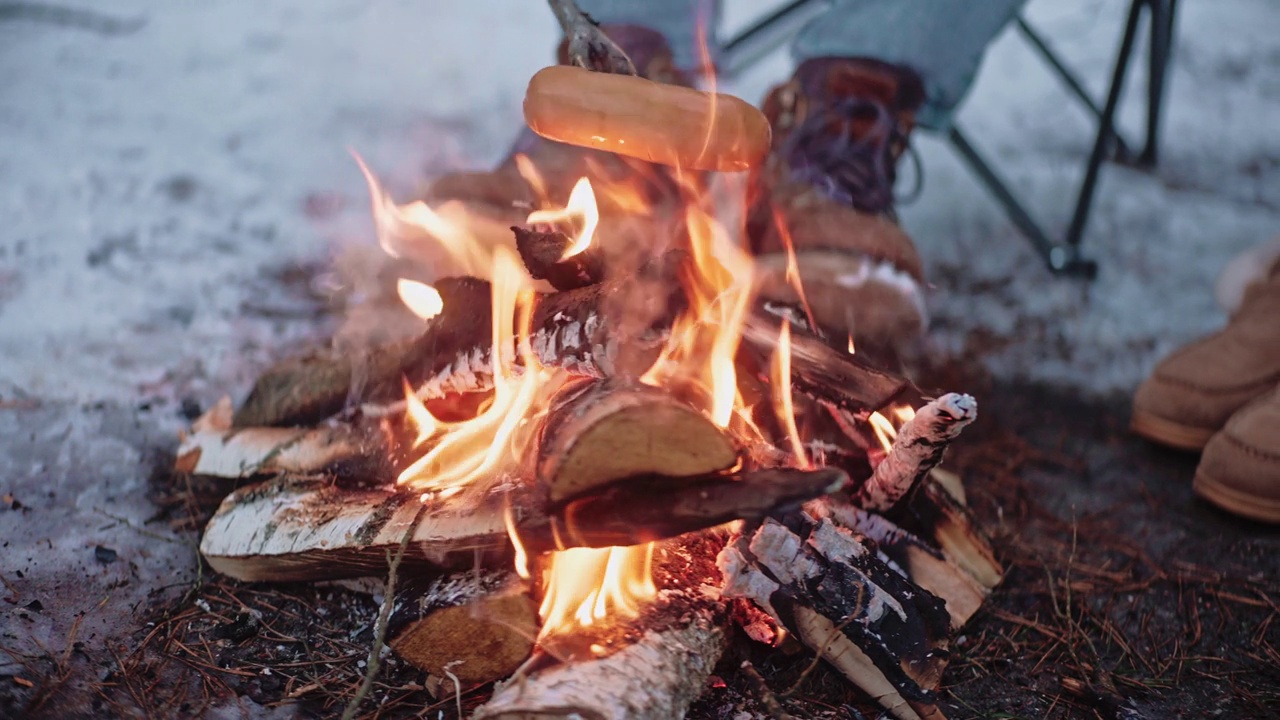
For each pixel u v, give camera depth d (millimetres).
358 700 1043
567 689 964
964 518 1380
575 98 1123
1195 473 1658
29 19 3445
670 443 972
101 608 1271
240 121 2906
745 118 1153
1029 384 2012
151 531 1429
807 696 1177
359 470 1323
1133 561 1522
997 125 3303
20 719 1063
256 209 2461
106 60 3230
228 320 2016
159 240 2283
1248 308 1813
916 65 1865
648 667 1013
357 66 3357
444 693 1129
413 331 1666
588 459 974
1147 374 2066
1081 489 1707
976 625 1359
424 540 1100
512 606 1045
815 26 1945
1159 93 2971
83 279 2096
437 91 3215
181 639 1229
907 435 1178
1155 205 2812
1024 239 2617
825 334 1479
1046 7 4234
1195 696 1267
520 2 4078
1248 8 4301
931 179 2926
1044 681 1271
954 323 2213
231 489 1521
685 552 1186
